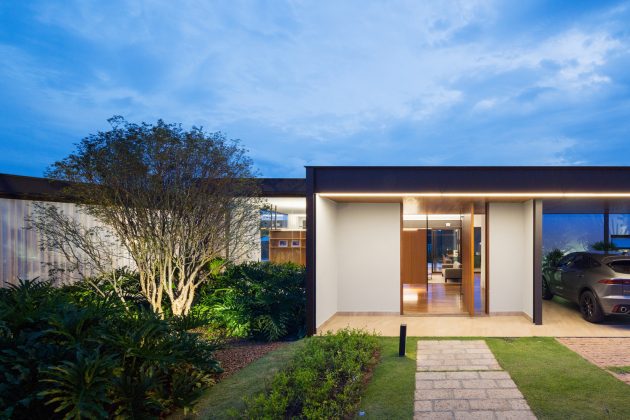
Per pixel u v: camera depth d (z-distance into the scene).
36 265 9.31
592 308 8.95
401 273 10.16
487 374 5.79
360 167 8.40
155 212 7.86
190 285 8.87
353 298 10.25
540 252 9.00
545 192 8.27
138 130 7.49
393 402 4.90
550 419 4.41
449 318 9.73
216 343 6.62
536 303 8.96
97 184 7.47
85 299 7.48
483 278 10.66
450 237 21.19
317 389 4.88
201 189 8.15
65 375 4.19
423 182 8.36
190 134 7.89
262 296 8.33
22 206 9.14
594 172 8.26
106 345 4.88
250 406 4.67
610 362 6.29
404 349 6.70
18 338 4.69
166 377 5.23
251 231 10.24
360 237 10.27
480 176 8.33
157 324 5.35
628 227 15.11
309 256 8.25
